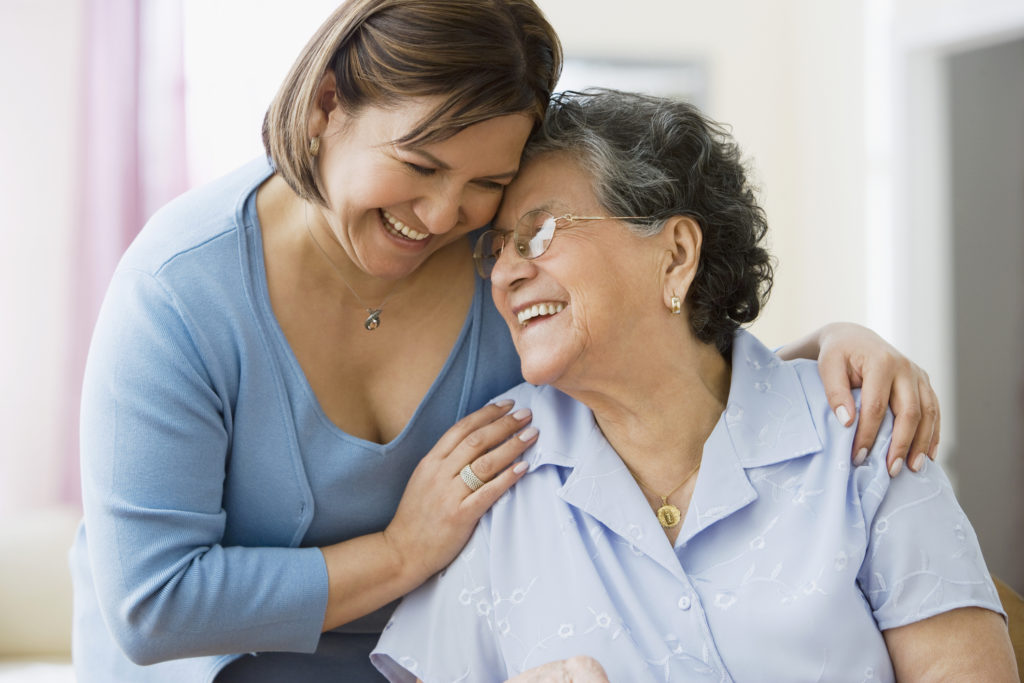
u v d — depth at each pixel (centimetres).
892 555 132
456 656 145
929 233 401
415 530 148
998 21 354
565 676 125
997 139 405
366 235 134
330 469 154
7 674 286
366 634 168
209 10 412
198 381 142
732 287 146
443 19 119
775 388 146
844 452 137
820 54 464
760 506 137
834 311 462
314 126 130
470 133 123
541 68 129
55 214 418
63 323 422
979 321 406
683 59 477
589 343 137
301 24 416
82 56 416
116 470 138
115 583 139
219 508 149
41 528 314
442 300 159
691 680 130
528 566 142
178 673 160
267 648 147
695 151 143
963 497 404
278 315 149
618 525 139
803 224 484
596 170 137
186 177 412
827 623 129
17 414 422
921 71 399
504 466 147
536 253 137
